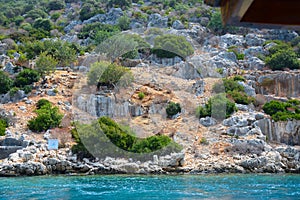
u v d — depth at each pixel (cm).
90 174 3522
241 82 5600
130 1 10369
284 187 2622
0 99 5256
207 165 3716
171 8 9956
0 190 2502
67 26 9625
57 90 5394
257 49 7144
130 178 3180
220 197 2195
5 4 12256
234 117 4572
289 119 4559
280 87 5738
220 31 8544
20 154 3709
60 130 4222
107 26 8525
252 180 3042
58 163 3569
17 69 5972
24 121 4591
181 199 2131
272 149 4088
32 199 2150
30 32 8662
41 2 12206
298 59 6681
